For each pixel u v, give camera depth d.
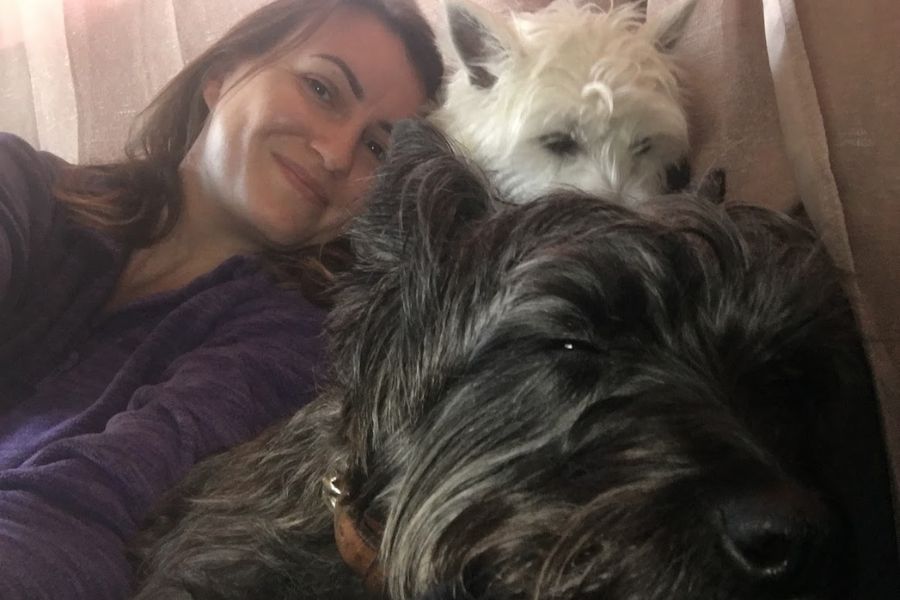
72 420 0.43
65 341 0.49
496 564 0.30
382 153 0.60
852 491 0.34
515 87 0.59
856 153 0.36
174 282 0.56
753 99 0.46
